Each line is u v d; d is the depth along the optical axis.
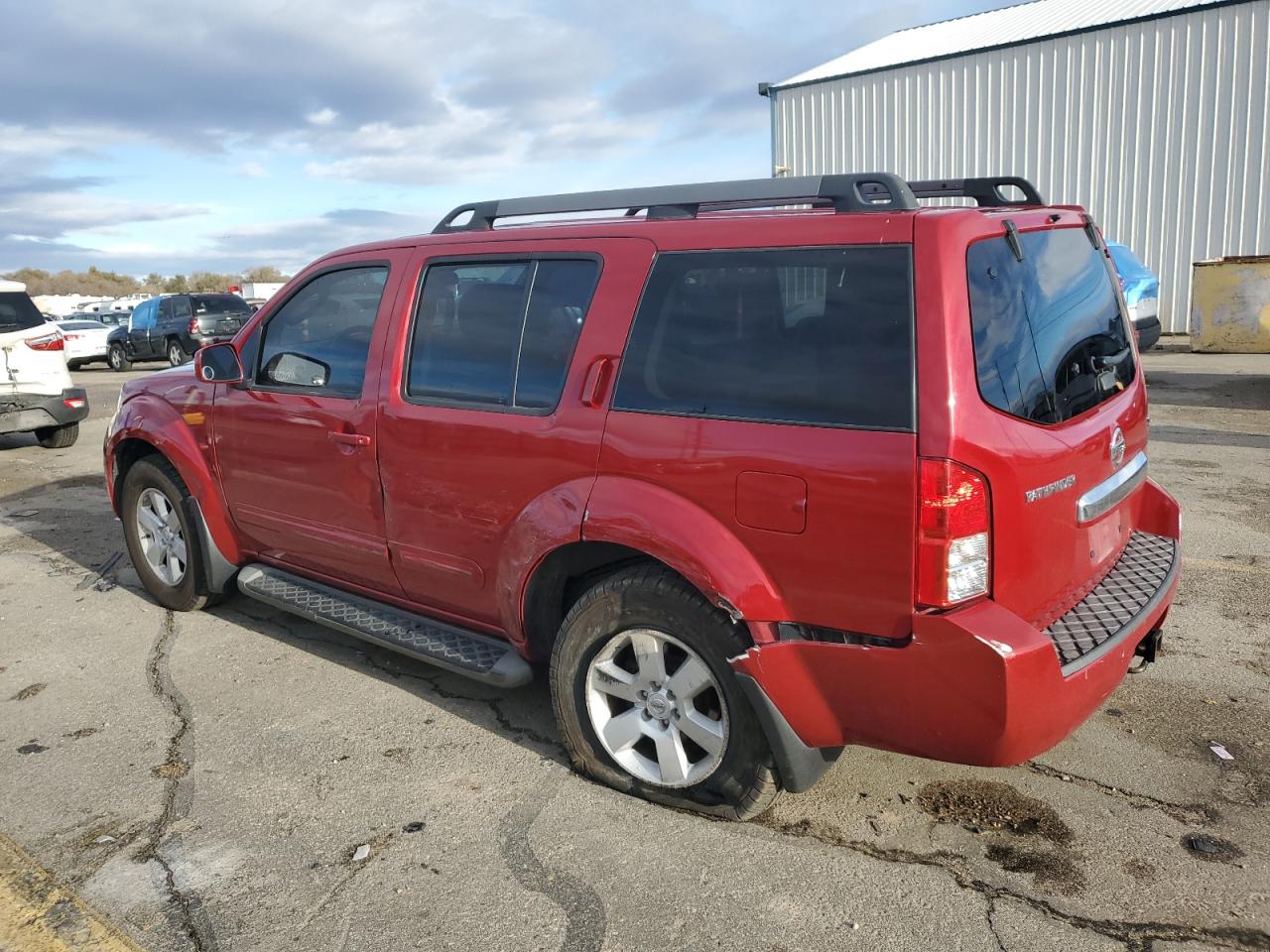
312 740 3.64
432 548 3.65
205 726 3.78
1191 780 3.19
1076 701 2.59
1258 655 4.13
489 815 3.10
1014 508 2.55
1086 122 18.44
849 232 2.68
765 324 2.79
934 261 2.53
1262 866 2.74
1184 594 4.89
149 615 5.07
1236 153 17.06
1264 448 8.25
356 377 3.92
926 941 2.48
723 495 2.78
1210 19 16.86
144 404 4.95
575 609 3.14
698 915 2.60
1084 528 2.96
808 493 2.62
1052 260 3.04
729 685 2.84
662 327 3.01
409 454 3.63
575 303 3.25
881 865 2.79
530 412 3.27
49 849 2.98
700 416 2.85
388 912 2.64
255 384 4.37
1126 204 18.31
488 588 3.51
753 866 2.80
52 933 2.60
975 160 19.84
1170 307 18.17
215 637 4.73
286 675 4.25
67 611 5.16
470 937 2.54
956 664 2.47
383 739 3.64
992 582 2.54
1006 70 19.11
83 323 25.84
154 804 3.22
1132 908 2.58
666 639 2.97
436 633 3.77
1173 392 11.46
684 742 3.08
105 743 3.66
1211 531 5.97
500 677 3.42
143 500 5.11
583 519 3.04
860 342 2.60
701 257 2.96
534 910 2.64
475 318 3.53
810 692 2.71
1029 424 2.65
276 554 4.52
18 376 9.80
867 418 2.56
